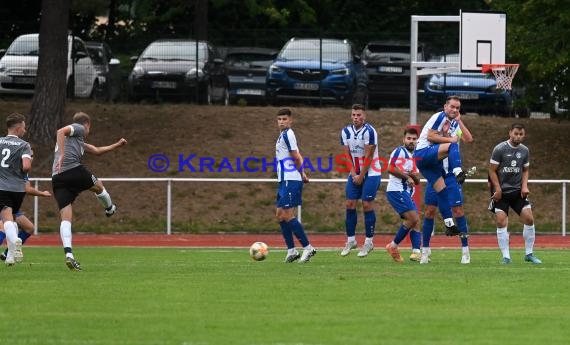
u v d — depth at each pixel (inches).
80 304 1299.2
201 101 3863.2
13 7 4803.2
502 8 3307.1
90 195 3169.3
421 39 4005.9
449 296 1378.0
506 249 1883.6
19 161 1731.1
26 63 3892.7
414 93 2716.5
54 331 1118.4
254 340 1069.1
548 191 3240.7
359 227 3046.3
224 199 3206.2
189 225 3068.4
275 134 3528.5
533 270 1704.0
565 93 3457.2
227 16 4933.6
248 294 1387.8
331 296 1373.0
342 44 3905.0
